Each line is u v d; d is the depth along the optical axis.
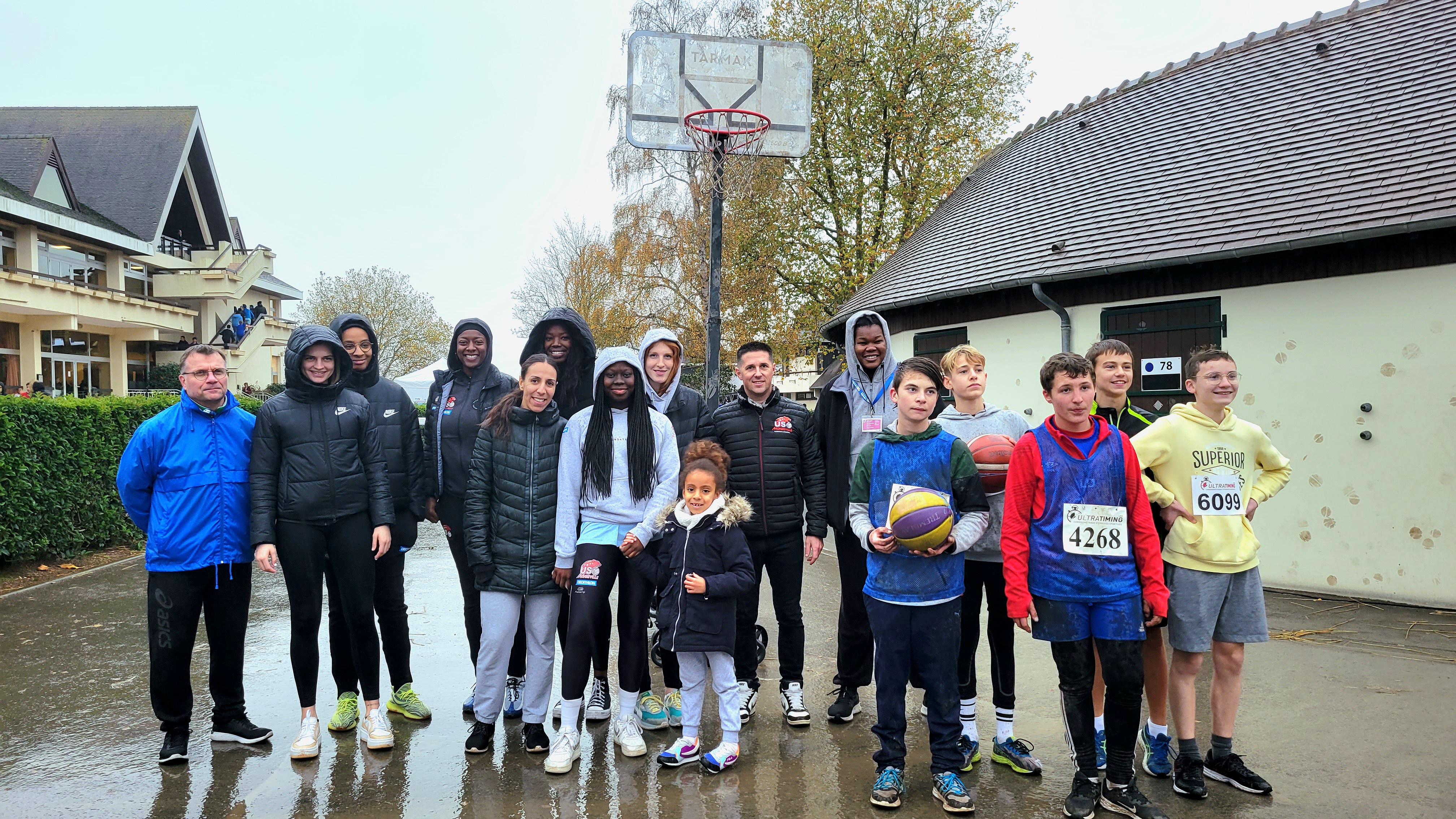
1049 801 3.57
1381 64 9.31
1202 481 3.64
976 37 20.56
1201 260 8.09
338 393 4.24
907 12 20.20
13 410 7.90
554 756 3.88
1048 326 9.90
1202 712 4.55
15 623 6.52
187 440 4.05
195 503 4.03
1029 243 10.54
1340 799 3.46
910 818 3.41
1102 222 9.83
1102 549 3.41
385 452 4.59
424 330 56.12
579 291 35.94
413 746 4.24
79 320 27.64
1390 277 7.17
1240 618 3.62
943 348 11.66
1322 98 9.41
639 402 4.24
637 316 26.97
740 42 8.99
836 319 14.87
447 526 4.78
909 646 3.64
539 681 4.16
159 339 32.81
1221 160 9.49
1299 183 8.26
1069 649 3.45
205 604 4.21
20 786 3.71
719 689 4.01
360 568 4.19
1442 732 4.15
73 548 9.01
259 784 3.75
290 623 6.69
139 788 3.70
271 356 38.91
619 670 4.18
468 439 4.73
